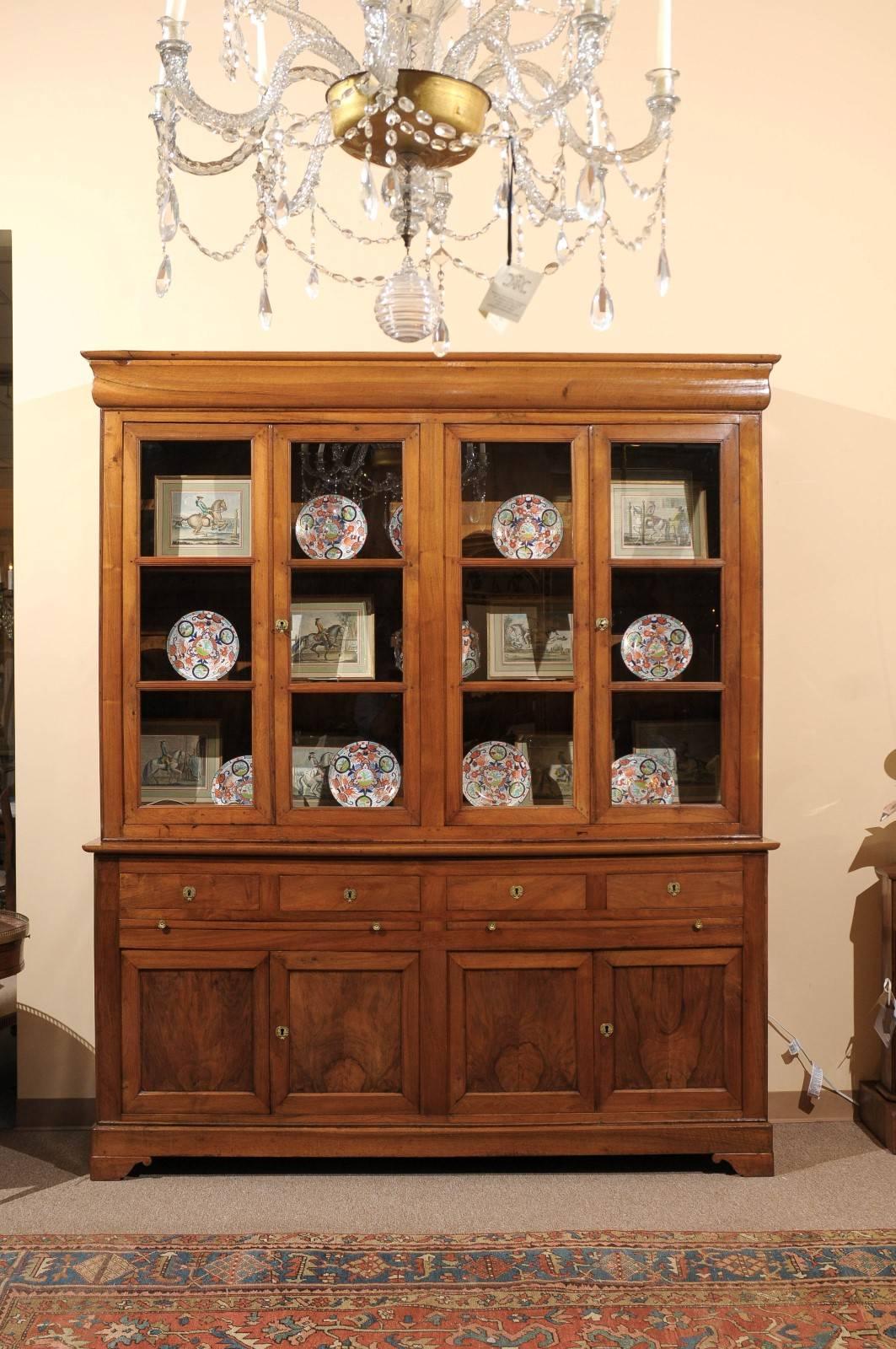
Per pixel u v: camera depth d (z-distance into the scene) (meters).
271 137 1.80
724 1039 3.14
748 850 3.12
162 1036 3.11
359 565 3.12
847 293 3.65
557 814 3.13
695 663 3.18
